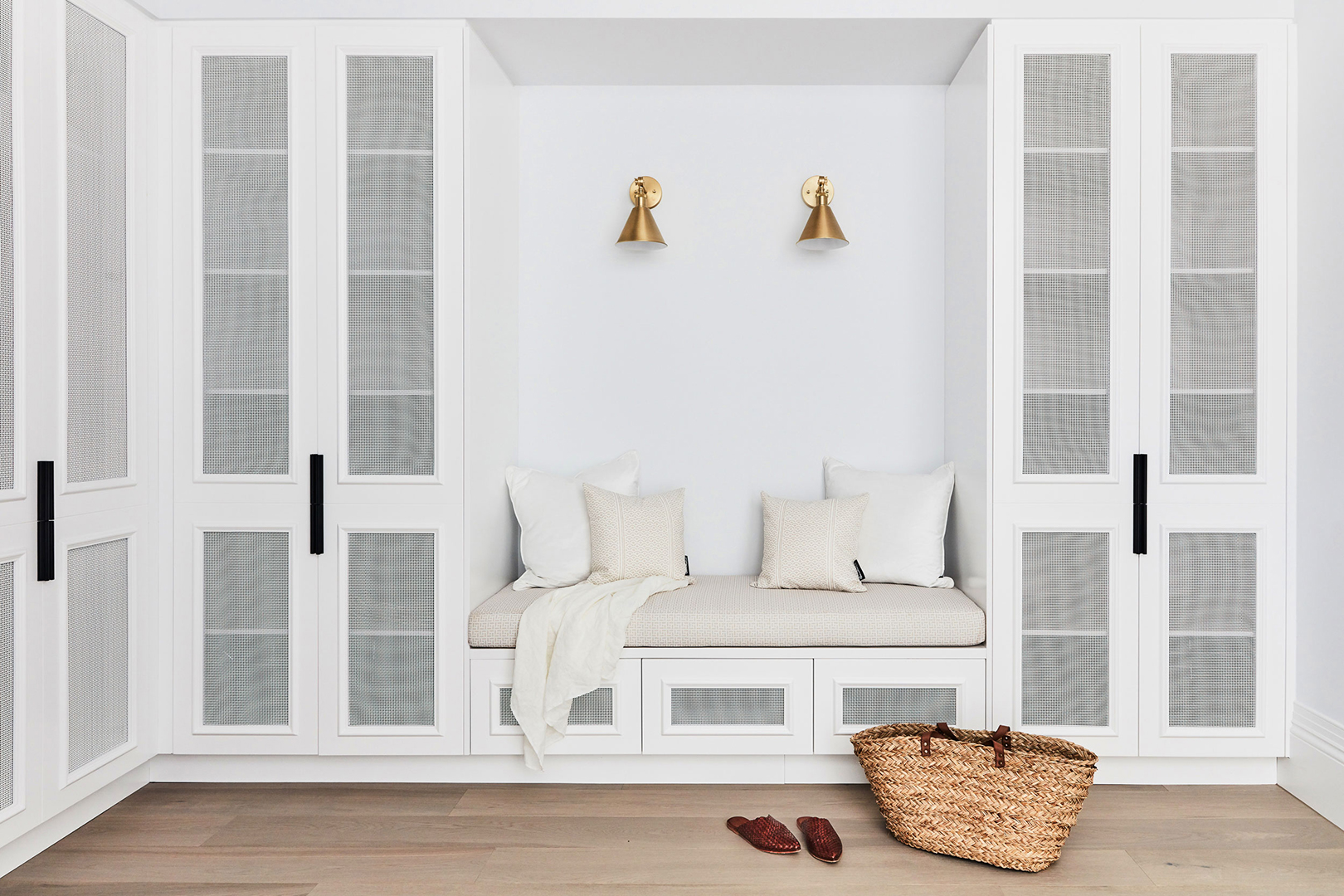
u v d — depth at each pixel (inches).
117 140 95.4
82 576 90.2
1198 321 103.1
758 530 126.5
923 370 126.0
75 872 83.1
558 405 126.6
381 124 103.3
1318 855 86.4
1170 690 103.6
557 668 100.3
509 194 121.6
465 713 103.9
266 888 80.2
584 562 115.0
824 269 126.3
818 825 90.0
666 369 126.4
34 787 83.3
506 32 106.9
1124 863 84.7
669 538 114.0
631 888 80.0
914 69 119.2
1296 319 102.3
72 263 88.0
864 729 101.9
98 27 91.9
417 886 80.5
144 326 100.3
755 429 126.6
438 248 103.5
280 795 101.9
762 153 126.0
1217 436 103.2
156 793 102.4
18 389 80.4
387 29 103.1
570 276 126.6
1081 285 103.7
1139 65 102.7
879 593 110.7
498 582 117.0
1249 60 102.3
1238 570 103.2
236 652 104.3
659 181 126.3
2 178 78.6
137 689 99.3
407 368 104.0
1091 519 103.7
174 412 103.9
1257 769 104.7
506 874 82.6
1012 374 104.4
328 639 104.0
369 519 104.0
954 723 103.3
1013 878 81.8
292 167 102.7
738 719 102.7
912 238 125.8
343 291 103.4
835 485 122.6
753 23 104.9
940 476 117.9
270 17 102.6
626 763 105.0
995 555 103.9
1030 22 103.1
